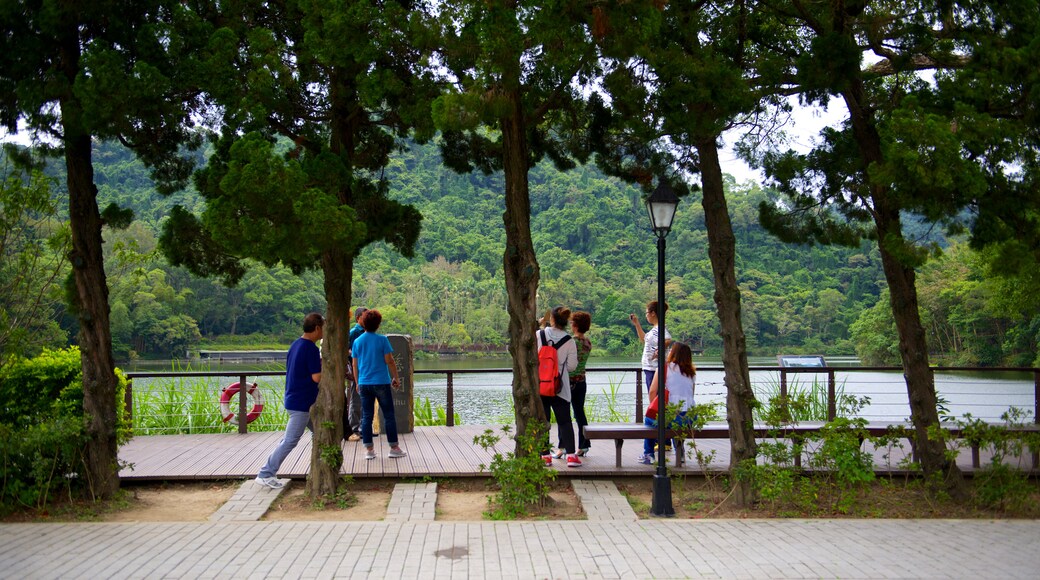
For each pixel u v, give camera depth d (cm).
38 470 713
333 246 718
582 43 722
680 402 822
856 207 973
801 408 819
